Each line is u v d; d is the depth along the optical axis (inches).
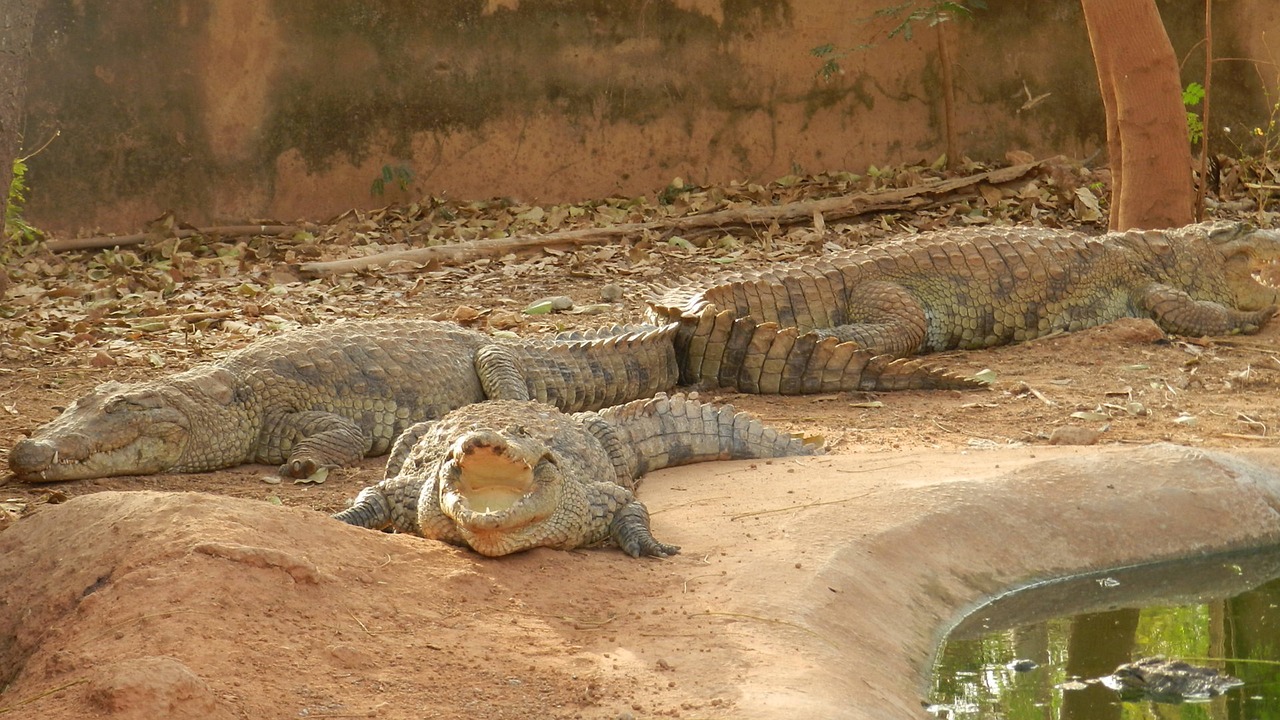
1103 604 316.2
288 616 240.4
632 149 933.8
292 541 266.1
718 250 797.9
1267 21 988.6
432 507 295.4
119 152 836.0
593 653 237.0
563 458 305.9
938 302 590.9
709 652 237.0
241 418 422.9
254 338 596.7
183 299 676.7
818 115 958.4
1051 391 506.0
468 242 784.9
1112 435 434.3
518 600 262.8
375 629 241.6
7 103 354.0
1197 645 290.5
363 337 456.4
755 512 327.3
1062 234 629.6
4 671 245.6
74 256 796.6
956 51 965.8
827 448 418.9
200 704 202.7
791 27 946.7
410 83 890.7
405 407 445.7
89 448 387.2
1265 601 319.9
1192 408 476.7
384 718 208.8
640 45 926.4
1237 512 358.3
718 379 521.7
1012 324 601.9
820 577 277.9
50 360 555.8
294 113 870.4
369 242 823.1
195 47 845.2
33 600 256.7
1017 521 335.6
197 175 855.1
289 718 206.4
